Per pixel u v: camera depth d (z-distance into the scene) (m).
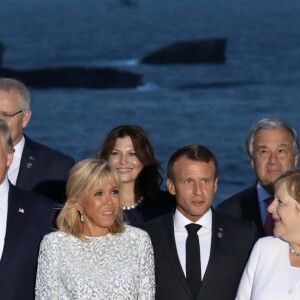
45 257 20.30
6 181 22.33
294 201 19.55
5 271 21.72
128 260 20.34
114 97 157.38
